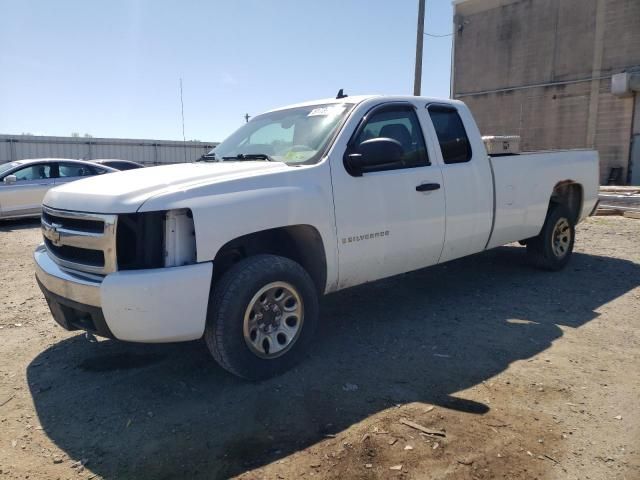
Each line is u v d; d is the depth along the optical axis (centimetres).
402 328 455
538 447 274
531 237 610
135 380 363
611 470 255
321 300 543
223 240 324
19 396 343
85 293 316
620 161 2369
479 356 392
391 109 445
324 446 277
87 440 291
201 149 3403
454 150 490
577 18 2466
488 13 2828
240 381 356
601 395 329
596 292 556
